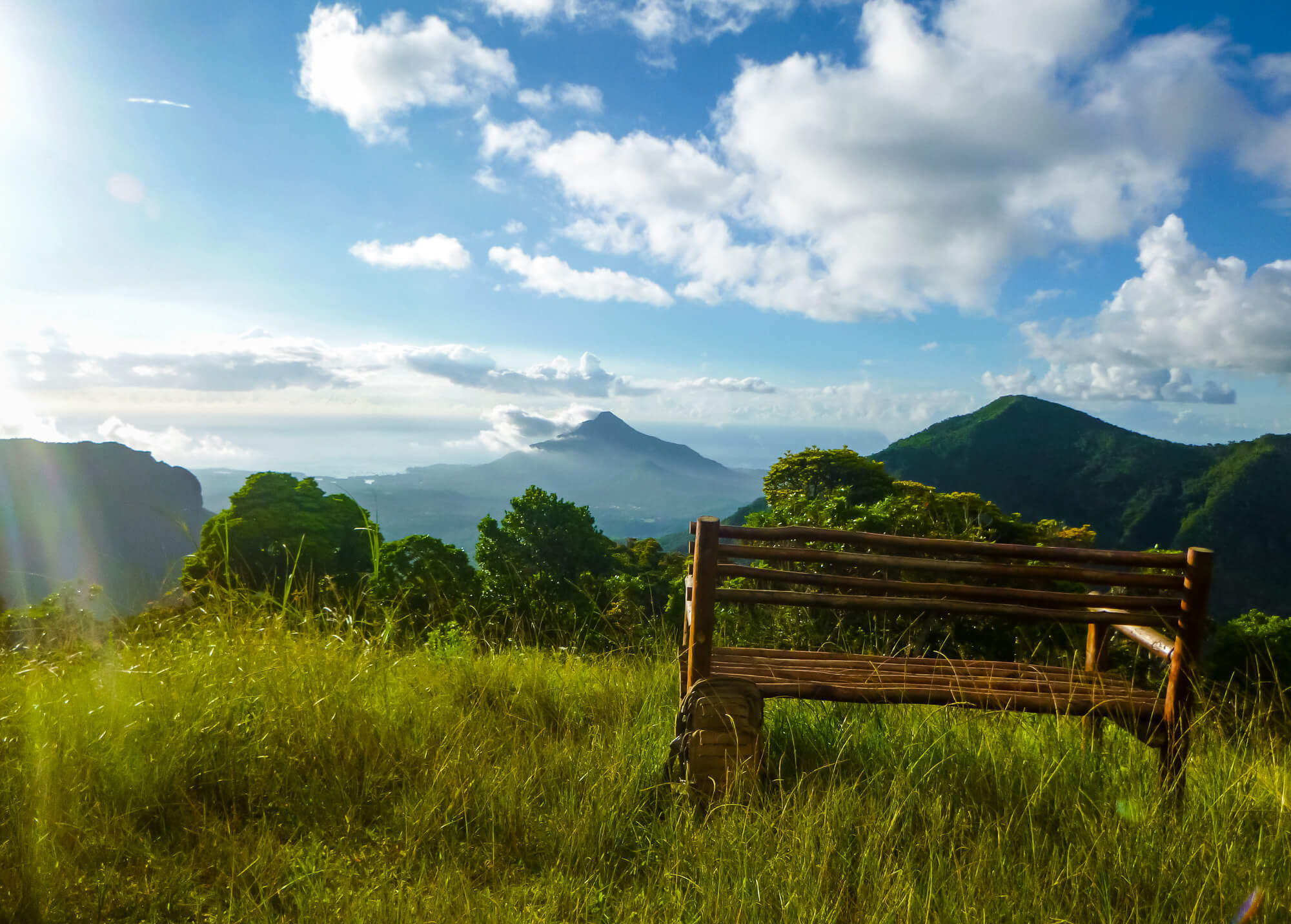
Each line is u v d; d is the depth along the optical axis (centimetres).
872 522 803
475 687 387
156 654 354
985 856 224
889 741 312
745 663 315
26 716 287
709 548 278
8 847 215
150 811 254
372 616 466
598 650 496
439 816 255
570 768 291
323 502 2125
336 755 287
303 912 198
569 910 208
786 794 266
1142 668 467
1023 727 330
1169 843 237
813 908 198
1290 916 206
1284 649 623
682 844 237
